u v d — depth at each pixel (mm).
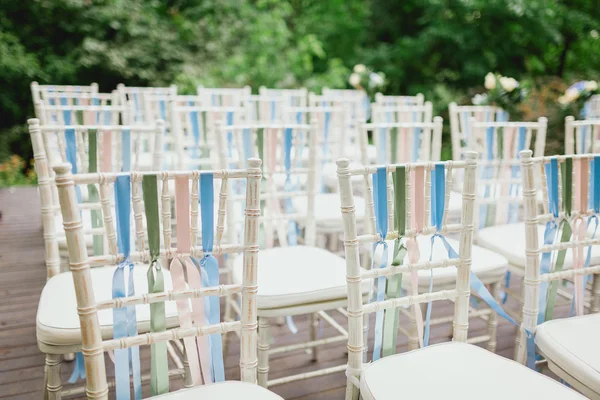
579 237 1649
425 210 1449
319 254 2061
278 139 2197
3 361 2193
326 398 1997
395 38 10359
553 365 1419
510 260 2135
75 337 1426
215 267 1254
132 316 1204
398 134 2666
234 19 8969
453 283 1882
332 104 4984
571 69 9383
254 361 1293
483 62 8984
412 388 1236
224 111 2920
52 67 7648
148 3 8508
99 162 2004
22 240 3850
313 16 10656
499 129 2623
